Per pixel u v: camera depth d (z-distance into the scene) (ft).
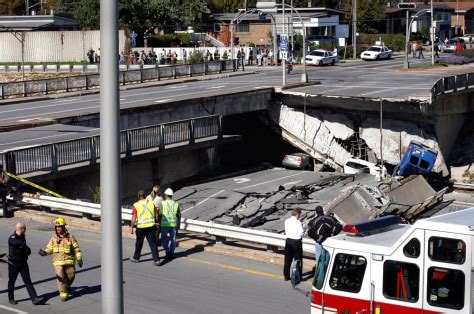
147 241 86.84
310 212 171.22
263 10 326.65
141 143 176.86
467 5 651.25
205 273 77.87
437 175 238.48
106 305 31.01
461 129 255.91
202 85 266.98
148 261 82.38
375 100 224.53
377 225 55.16
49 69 338.54
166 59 368.89
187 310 66.49
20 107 217.56
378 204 176.24
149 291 71.92
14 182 125.59
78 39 383.45
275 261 81.10
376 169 225.15
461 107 248.32
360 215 168.55
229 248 85.71
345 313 52.54
